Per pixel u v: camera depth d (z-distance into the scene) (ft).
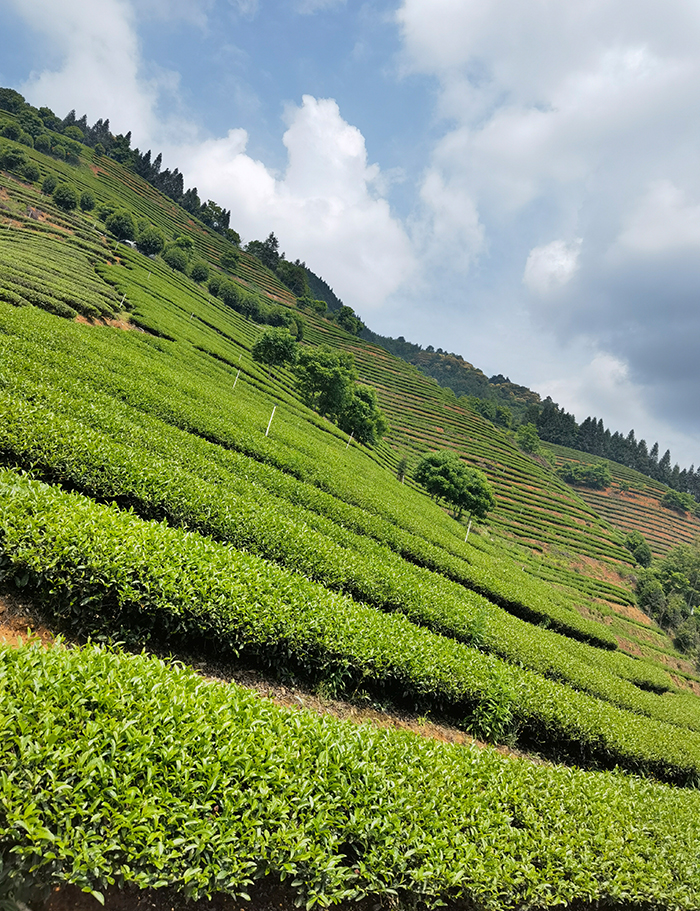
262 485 70.18
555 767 33.73
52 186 347.97
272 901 17.22
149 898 15.42
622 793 33.17
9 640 24.14
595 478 595.47
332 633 34.53
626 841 26.84
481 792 24.89
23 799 13.48
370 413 257.75
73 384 62.49
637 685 94.73
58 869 13.66
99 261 247.91
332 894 16.83
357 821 18.61
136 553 28.50
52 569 25.81
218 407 97.09
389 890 17.88
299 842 16.49
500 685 41.86
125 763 15.38
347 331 617.21
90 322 141.69
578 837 25.16
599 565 298.56
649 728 54.75
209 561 32.86
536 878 21.52
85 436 44.93
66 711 15.60
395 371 520.42
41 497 28.81
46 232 258.37
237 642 30.22
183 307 263.70
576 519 366.02
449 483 231.71
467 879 19.75
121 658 20.48
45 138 468.34
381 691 37.60
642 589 275.80
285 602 34.40
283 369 286.46
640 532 510.17
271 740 19.42
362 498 95.91
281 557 48.01
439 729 38.65
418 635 43.83
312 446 118.01
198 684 21.33
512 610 97.50
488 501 239.91
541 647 66.08
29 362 60.90
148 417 66.95
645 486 639.76
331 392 238.68
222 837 15.21
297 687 33.19
